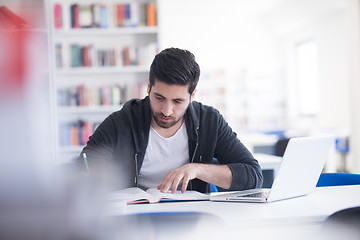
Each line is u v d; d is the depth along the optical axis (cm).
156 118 154
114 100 451
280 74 960
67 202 30
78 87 450
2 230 27
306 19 800
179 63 141
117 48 450
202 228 73
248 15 948
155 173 176
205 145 176
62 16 439
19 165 25
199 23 945
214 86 948
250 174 150
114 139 170
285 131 765
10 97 23
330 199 131
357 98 490
